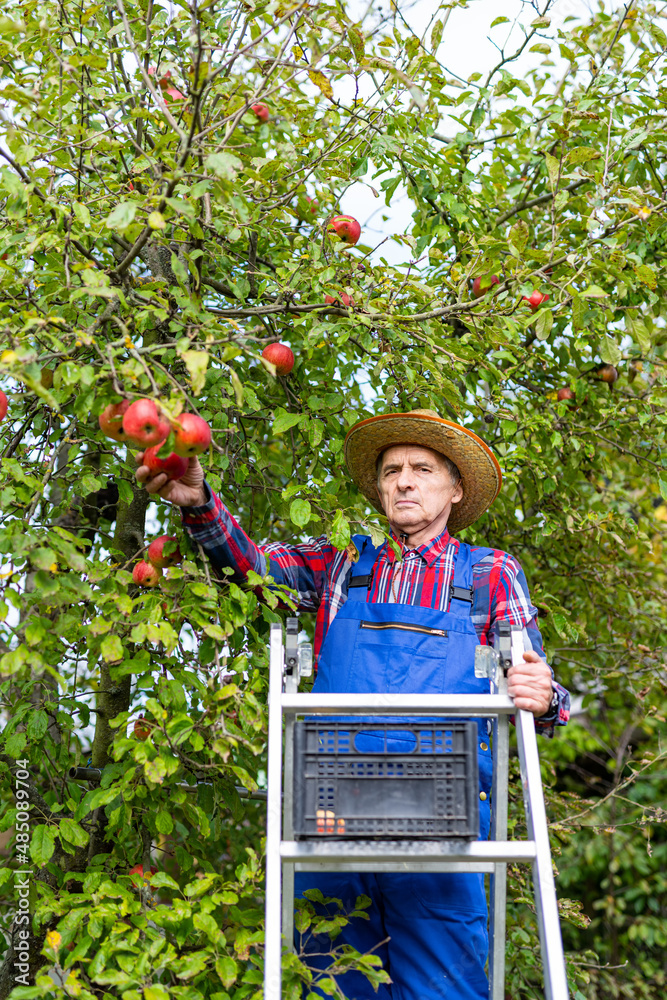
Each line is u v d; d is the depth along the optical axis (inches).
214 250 89.0
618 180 109.3
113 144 77.7
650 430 122.1
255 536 117.4
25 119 85.9
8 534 65.4
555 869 125.4
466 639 75.7
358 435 88.8
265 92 72.7
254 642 83.6
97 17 91.9
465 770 58.6
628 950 197.0
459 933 69.7
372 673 74.1
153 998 59.9
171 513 102.8
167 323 90.7
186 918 67.6
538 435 118.6
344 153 94.7
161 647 81.8
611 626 137.6
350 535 79.7
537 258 91.8
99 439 95.7
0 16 82.4
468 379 103.3
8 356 60.1
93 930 66.2
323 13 81.2
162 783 74.4
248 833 120.4
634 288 102.0
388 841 57.5
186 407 83.2
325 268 86.9
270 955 55.3
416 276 92.4
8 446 86.6
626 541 130.3
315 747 59.5
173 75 95.3
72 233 80.9
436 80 101.0
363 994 70.2
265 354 90.7
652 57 105.3
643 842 192.4
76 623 77.4
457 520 94.0
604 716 199.0
